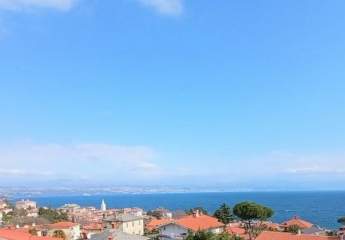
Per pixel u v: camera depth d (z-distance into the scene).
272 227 136.12
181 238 123.12
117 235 106.94
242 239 94.62
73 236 151.50
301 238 94.44
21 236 100.31
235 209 127.50
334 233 122.62
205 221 129.50
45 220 197.12
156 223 169.75
